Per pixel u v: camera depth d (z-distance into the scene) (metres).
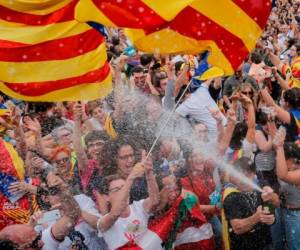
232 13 5.26
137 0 5.07
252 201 5.02
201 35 5.33
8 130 5.71
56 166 5.10
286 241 5.54
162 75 7.22
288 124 6.68
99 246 4.67
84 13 5.06
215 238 5.25
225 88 7.63
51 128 5.89
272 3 5.36
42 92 5.54
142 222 4.62
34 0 5.32
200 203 5.08
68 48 5.47
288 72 9.05
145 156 4.73
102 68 5.62
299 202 5.42
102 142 5.11
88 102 6.14
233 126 5.85
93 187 4.78
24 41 5.39
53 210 4.51
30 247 4.13
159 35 5.36
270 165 5.75
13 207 4.62
